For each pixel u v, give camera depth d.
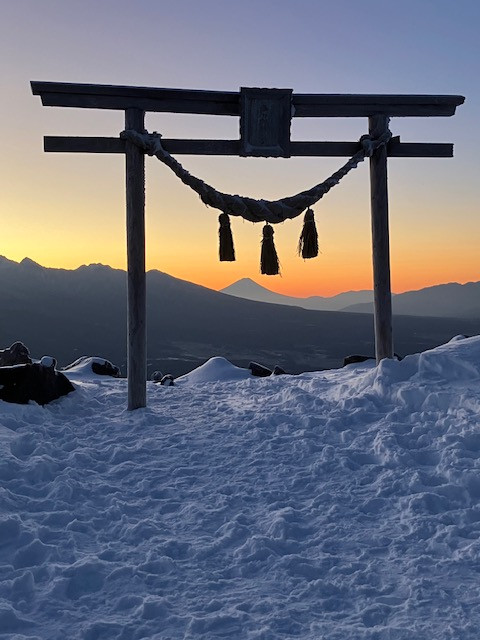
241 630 2.13
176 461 4.05
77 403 5.57
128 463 4.00
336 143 5.65
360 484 3.55
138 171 5.31
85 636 2.09
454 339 6.85
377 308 5.86
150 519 3.12
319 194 5.43
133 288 5.37
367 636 2.09
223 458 4.07
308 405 5.12
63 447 4.29
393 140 5.76
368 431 4.32
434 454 3.80
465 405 4.44
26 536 2.79
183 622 2.18
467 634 2.08
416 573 2.52
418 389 4.80
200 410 5.42
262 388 6.32
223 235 5.36
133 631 2.12
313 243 5.50
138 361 5.40
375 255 5.85
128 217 5.34
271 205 5.30
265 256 5.39
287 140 5.44
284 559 2.65
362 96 5.58
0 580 2.45
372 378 5.31
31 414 4.93
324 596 2.39
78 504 3.28
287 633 2.12
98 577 2.50
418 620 2.18
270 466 3.88
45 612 2.25
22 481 3.51
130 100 5.27
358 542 2.84
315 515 3.15
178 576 2.54
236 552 2.75
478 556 2.62
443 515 3.05
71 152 5.27
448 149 5.85
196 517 3.16
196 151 5.44
